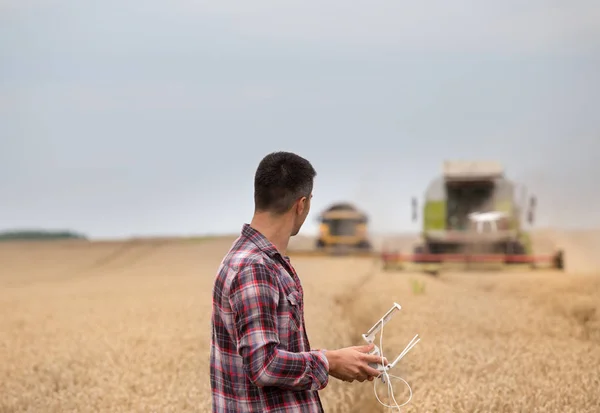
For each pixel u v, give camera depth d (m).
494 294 18.02
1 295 23.98
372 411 8.36
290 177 4.53
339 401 7.83
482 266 27.02
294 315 4.45
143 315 15.20
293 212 4.61
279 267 4.46
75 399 8.04
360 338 11.98
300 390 4.36
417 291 17.83
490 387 7.56
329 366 4.46
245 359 4.25
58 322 15.07
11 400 8.27
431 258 27.33
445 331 11.88
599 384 7.71
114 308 17.19
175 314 15.14
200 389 8.29
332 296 17.86
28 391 8.67
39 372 9.60
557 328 12.02
